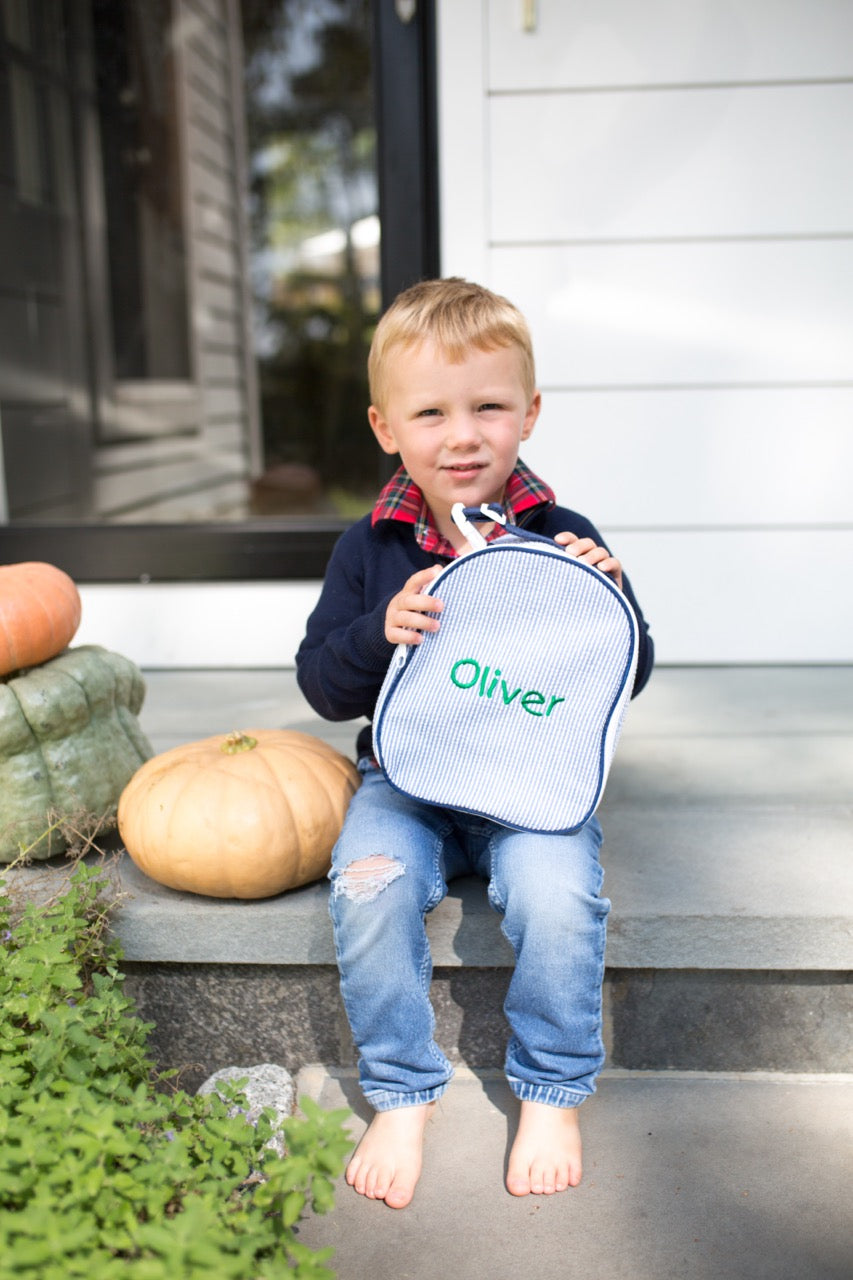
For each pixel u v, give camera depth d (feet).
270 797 5.23
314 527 9.69
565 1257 4.38
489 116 8.95
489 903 5.27
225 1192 3.89
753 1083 5.36
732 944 5.19
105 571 9.82
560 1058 4.77
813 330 9.16
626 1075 5.43
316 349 18.06
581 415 9.34
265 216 17.60
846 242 9.02
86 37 13.99
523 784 4.83
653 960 5.23
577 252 9.11
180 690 9.00
